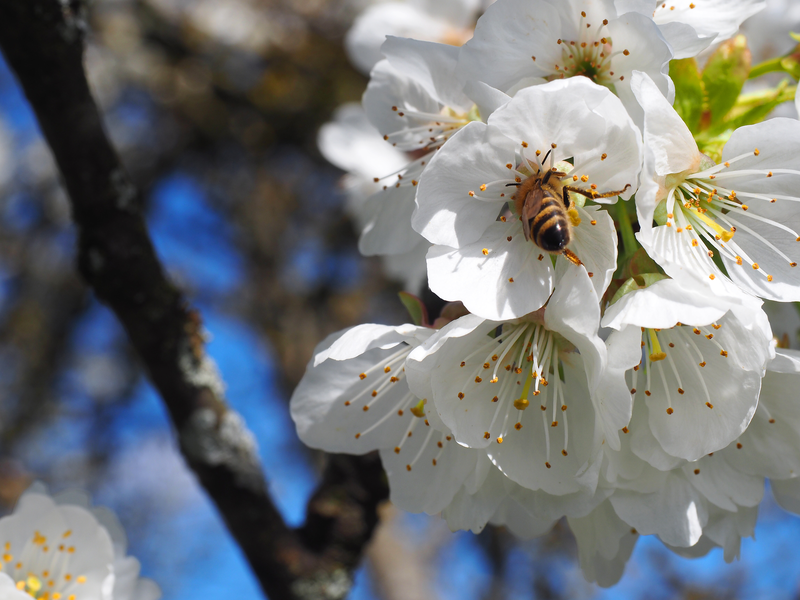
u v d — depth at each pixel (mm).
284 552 300
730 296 252
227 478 297
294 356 768
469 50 265
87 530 298
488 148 260
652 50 259
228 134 792
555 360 267
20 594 284
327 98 735
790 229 267
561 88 254
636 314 253
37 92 273
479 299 258
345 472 303
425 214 260
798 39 283
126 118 831
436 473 273
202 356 295
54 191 881
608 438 253
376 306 800
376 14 342
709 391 264
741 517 272
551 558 826
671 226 263
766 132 260
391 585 629
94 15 738
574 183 261
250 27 733
